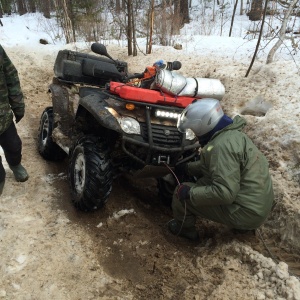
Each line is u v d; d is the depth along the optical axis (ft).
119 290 8.54
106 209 11.71
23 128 17.43
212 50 23.62
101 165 10.43
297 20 36.45
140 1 33.06
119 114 10.46
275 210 11.17
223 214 9.37
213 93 10.87
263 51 20.94
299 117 14.02
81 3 32.63
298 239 10.32
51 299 8.06
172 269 9.29
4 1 53.52
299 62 18.28
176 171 11.28
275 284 8.03
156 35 28.99
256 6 44.60
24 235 9.90
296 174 12.12
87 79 14.15
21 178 12.37
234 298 7.93
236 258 9.21
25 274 8.64
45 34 37.11
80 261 9.31
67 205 11.64
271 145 13.42
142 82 11.85
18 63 25.90
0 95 10.32
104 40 29.91
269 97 15.92
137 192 13.43
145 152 10.64
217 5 57.77
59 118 13.61
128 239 10.44
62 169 14.06
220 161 8.71
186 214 10.21
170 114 10.62
